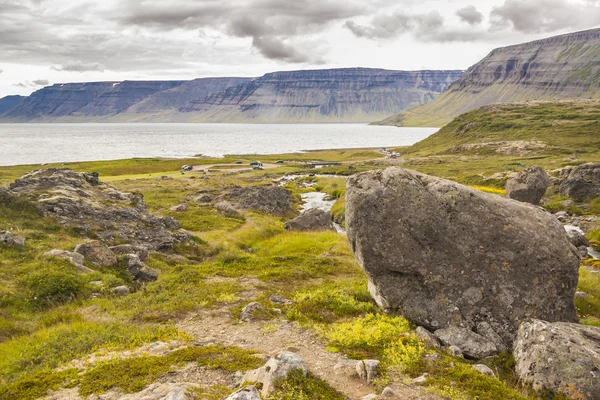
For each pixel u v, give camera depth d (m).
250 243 37.66
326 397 8.45
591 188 63.91
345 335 12.44
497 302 14.04
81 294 18.39
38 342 12.83
